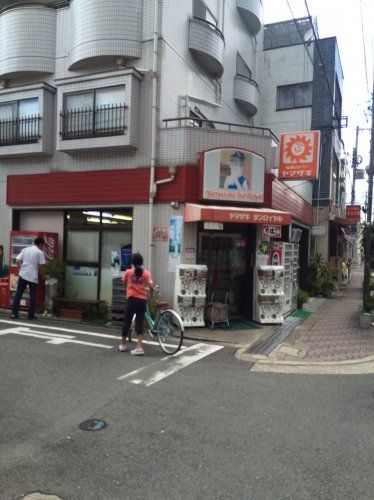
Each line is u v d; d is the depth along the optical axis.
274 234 10.70
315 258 17.97
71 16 10.99
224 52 14.00
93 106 10.45
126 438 4.12
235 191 10.04
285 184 12.75
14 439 4.04
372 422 4.66
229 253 10.82
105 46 10.30
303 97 19.70
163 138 10.21
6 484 3.29
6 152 11.61
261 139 10.68
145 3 10.39
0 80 12.09
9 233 12.15
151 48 10.29
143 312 7.34
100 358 6.94
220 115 13.78
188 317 9.62
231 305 10.87
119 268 10.98
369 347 8.30
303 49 19.69
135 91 10.20
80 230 11.55
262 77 20.25
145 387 5.60
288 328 10.03
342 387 5.92
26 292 10.96
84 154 11.02
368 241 10.89
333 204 21.03
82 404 4.95
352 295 18.77
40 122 11.22
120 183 10.59
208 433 4.28
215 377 6.16
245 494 3.24
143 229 10.38
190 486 3.32
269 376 6.35
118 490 3.25
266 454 3.87
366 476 3.53
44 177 11.56
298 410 4.97
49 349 7.38
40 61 11.46
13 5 11.63
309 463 3.72
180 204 9.99
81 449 3.87
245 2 15.23
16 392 5.27
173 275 10.05
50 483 3.32
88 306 10.37
